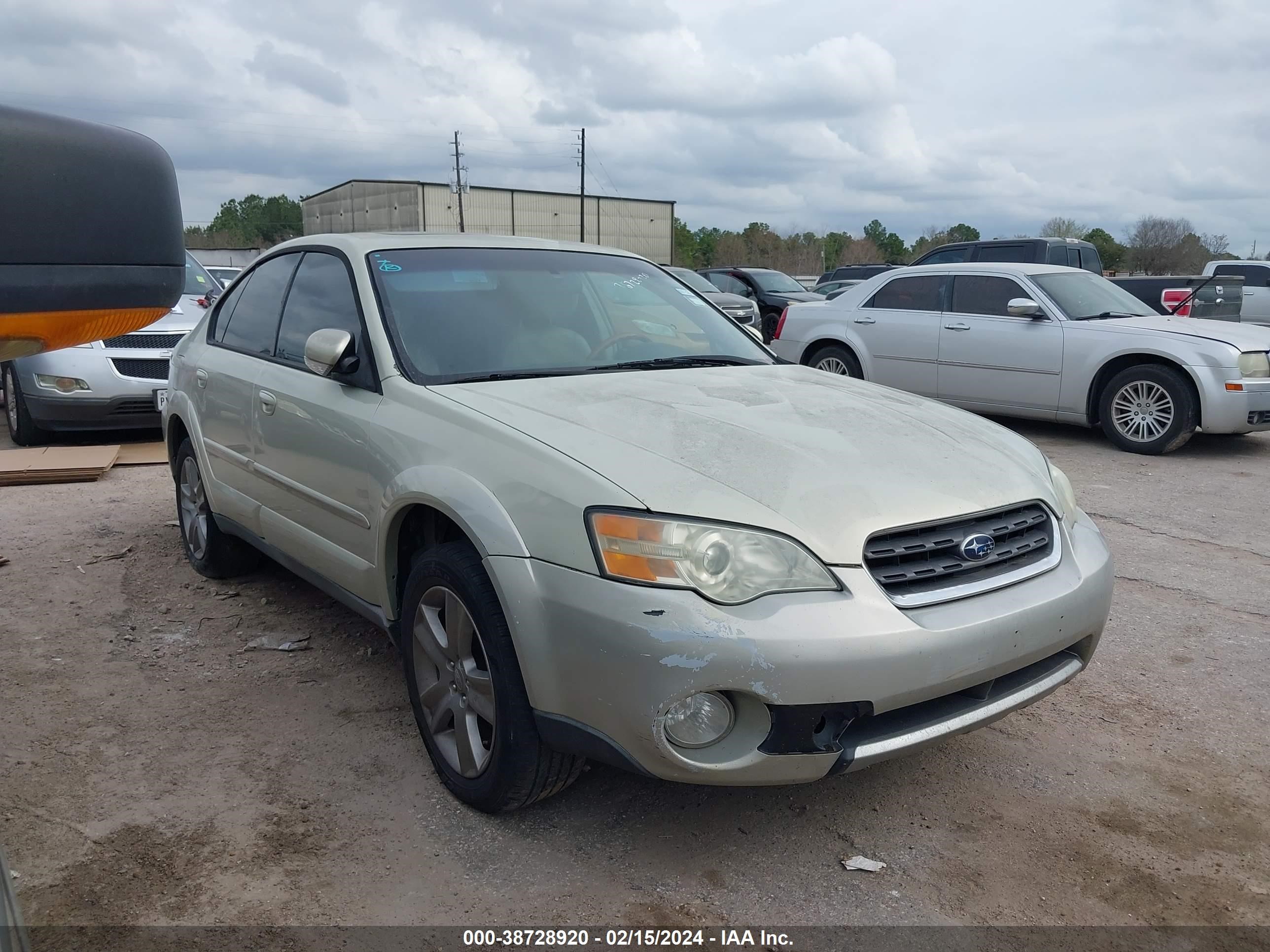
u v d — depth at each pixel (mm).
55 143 1171
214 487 4223
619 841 2617
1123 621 4297
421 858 2527
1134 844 2646
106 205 1223
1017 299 8773
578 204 65188
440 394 2934
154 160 1293
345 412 3156
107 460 7000
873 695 2221
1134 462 7789
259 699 3451
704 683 2158
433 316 3316
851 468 2518
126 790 2838
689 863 2531
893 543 2375
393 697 3475
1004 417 10289
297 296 3816
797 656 2158
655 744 2207
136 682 3578
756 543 2238
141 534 5449
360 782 2896
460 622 2641
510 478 2498
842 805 2822
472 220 60438
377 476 2947
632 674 2197
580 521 2311
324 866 2490
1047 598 2543
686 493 2301
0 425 9281
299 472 3443
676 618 2166
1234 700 3529
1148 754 3141
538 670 2361
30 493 6383
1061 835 2686
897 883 2465
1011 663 2451
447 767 2791
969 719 2443
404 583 3025
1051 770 3037
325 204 69125
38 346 1215
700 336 3842
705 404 2947
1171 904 2396
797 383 3426
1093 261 14031
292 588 4602
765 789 2896
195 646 3916
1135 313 8969
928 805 2832
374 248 3533
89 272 1208
